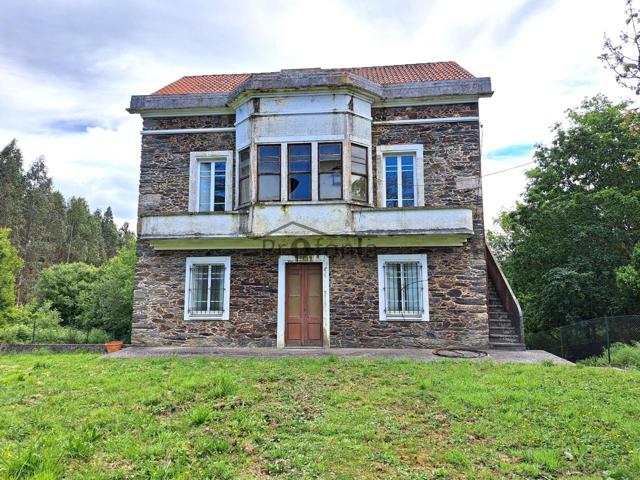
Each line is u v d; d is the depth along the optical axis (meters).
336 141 12.63
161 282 13.10
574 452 4.84
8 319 23.83
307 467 4.49
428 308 12.25
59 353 12.51
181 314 12.89
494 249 28.44
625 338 12.47
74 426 5.59
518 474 4.39
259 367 8.72
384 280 12.52
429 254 12.47
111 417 5.84
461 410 6.12
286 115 12.84
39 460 4.44
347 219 12.20
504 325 12.88
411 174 13.23
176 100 13.77
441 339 12.10
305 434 5.31
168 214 12.82
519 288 22.34
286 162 12.70
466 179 12.77
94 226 63.16
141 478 4.23
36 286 31.89
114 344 12.70
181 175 13.75
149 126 14.01
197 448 4.89
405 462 4.66
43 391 7.20
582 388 7.13
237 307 12.77
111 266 25.73
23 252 46.09
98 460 4.63
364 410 6.12
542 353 11.20
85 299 27.39
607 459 4.70
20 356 11.73
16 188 49.56
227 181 13.66
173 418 5.86
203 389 7.05
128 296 21.44
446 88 12.92
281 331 12.52
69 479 4.20
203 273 13.19
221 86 15.78
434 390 7.05
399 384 7.45
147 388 7.17
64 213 59.06
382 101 13.27
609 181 19.06
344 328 12.38
